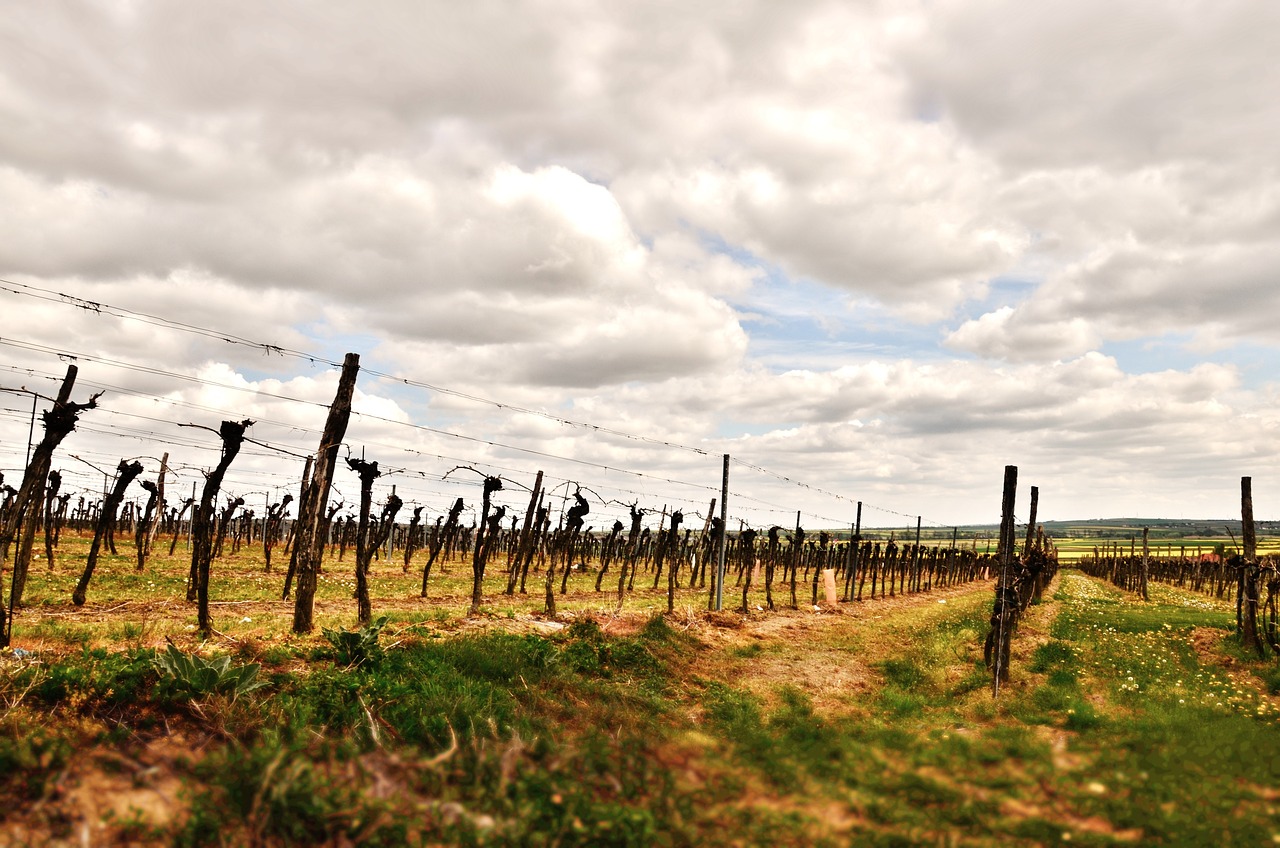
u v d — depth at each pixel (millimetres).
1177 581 70188
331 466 14766
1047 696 13062
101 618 15617
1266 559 21531
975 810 6586
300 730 8148
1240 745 8750
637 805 6570
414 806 5977
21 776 6086
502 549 58281
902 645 21094
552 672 12953
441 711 9492
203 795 5918
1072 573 103688
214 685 8648
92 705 7965
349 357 15234
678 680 14766
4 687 7793
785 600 36719
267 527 33000
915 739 9586
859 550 45688
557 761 7277
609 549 35125
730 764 7957
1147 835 6176
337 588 28109
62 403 10703
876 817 6488
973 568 88312
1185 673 15438
